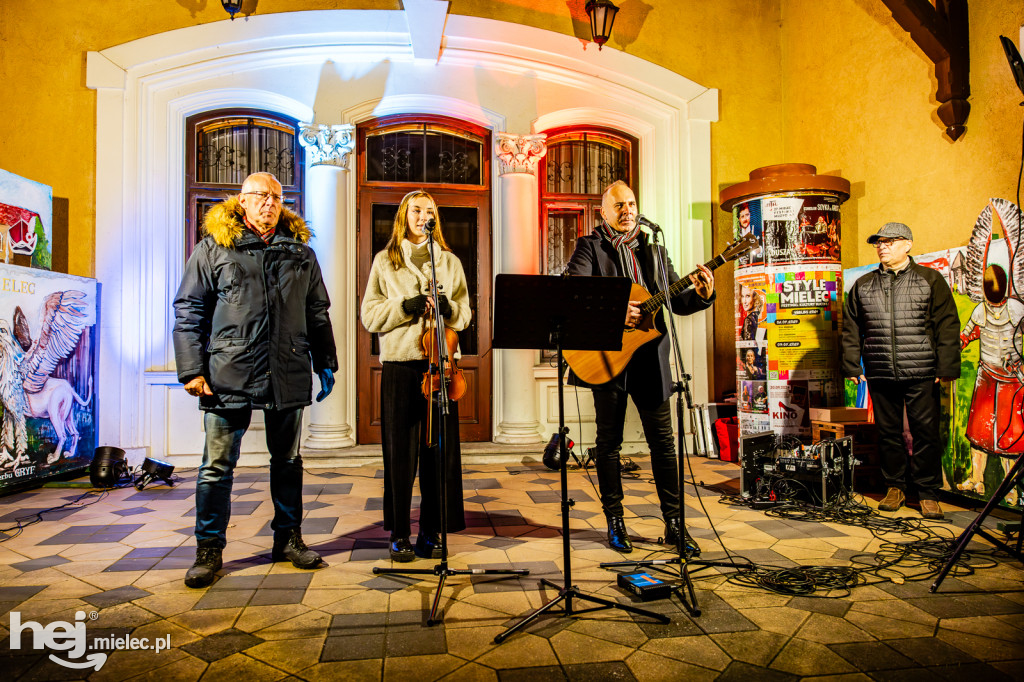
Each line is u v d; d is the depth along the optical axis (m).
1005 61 4.06
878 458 4.47
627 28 6.29
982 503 3.91
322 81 5.86
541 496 4.28
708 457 5.84
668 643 2.02
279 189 2.75
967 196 4.35
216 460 2.65
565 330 2.25
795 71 6.24
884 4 4.67
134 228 5.52
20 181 4.83
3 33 5.40
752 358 4.97
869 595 2.43
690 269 6.20
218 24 5.70
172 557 2.94
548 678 1.80
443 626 2.15
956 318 3.82
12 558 2.92
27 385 4.58
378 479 4.95
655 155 6.29
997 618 2.22
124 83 5.53
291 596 2.43
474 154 6.27
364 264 6.02
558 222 6.40
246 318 2.62
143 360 5.47
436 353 2.73
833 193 4.92
